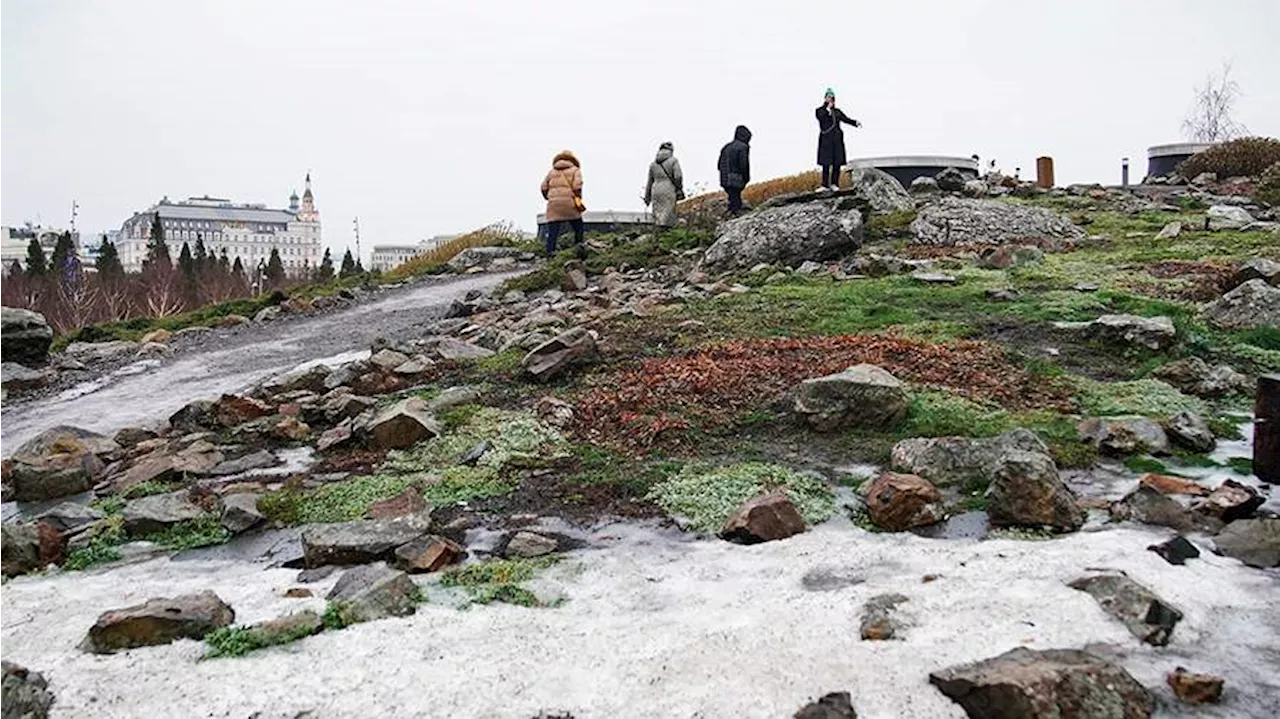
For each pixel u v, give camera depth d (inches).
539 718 119.1
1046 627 135.6
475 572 169.0
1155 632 133.0
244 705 124.6
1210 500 179.8
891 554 169.5
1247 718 115.2
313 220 5275.6
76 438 281.1
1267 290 322.0
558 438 252.7
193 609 149.5
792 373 285.7
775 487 205.0
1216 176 864.9
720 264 524.4
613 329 369.7
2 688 122.4
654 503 204.8
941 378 277.9
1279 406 195.8
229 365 454.3
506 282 600.4
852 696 120.2
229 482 238.8
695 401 269.3
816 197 609.9
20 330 464.1
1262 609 142.4
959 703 117.6
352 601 152.9
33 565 189.6
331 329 545.3
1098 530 176.2
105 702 126.8
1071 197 709.3
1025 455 186.2
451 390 295.3
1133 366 291.0
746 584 159.9
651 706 120.5
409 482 226.1
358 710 122.3
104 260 1774.1
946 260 469.7
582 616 149.9
